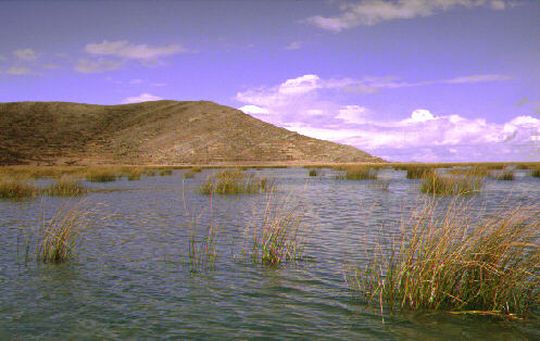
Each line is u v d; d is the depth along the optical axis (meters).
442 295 5.81
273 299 6.09
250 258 8.36
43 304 5.94
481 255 5.96
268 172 45.44
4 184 20.53
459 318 5.38
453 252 6.00
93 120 109.44
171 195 20.67
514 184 24.34
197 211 14.76
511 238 6.09
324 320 5.36
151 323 5.29
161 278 7.11
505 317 5.39
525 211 7.30
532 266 5.88
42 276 7.23
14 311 5.69
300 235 10.34
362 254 8.44
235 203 17.05
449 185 19.50
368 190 22.12
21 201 18.22
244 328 5.13
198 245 9.49
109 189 24.52
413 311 5.62
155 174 42.28
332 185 25.95
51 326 5.22
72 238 10.08
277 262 8.00
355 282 6.77
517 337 4.85
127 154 90.12
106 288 6.61
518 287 5.89
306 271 7.40
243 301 6.03
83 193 21.95
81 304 5.93
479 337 4.85
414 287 5.85
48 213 14.40
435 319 5.36
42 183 29.27
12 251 8.99
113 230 11.30
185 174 37.22
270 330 5.07
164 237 10.38
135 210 15.18
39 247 9.33
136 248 9.23
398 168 48.81
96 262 8.11
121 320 5.39
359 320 5.35
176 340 4.83
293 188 23.83
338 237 10.07
